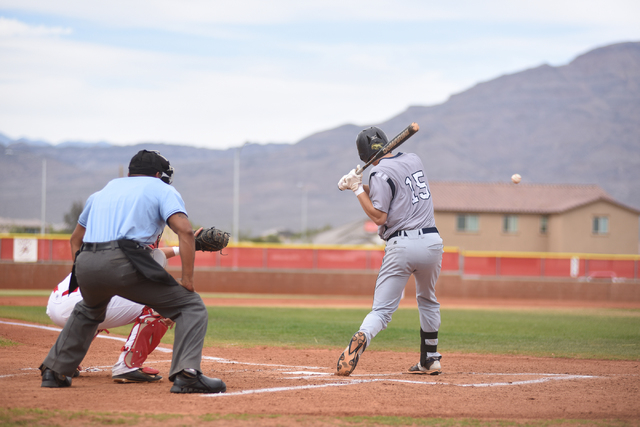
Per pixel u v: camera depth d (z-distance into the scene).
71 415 5.71
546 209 75.50
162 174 7.54
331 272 44.19
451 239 74.94
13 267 41.34
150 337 7.84
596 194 78.38
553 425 5.86
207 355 11.47
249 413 6.07
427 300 8.91
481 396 7.16
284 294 43.88
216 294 42.88
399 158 8.75
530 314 27.58
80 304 7.36
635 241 75.38
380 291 8.73
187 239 7.05
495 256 45.38
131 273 6.82
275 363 10.51
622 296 44.41
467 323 21.03
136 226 6.91
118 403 6.41
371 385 7.71
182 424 5.50
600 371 9.65
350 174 8.70
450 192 78.12
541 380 8.39
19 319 16.78
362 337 8.51
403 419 5.98
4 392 6.84
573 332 17.86
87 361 9.88
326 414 6.14
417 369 9.03
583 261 45.88
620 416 6.34
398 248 8.43
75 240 7.50
